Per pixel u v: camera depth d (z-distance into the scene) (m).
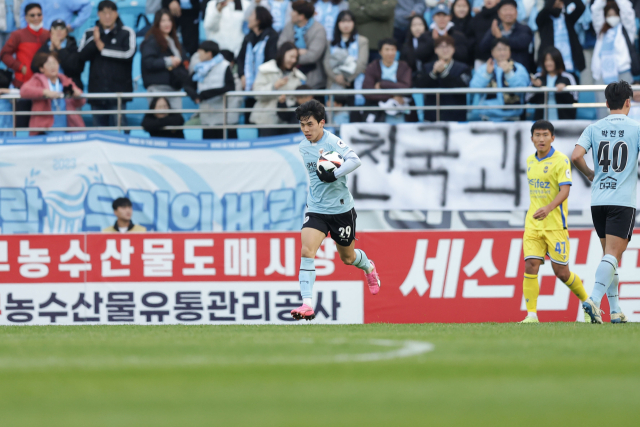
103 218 38.34
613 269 25.25
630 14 40.31
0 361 14.97
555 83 39.22
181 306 33.22
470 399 10.67
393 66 40.16
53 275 33.66
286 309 32.94
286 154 38.06
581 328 23.52
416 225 38.06
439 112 39.12
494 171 37.59
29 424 8.84
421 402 10.44
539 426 8.77
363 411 9.77
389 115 39.41
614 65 40.53
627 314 32.19
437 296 32.72
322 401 10.51
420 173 37.84
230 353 16.09
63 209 38.50
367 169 37.94
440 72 39.34
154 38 40.81
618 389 11.56
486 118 39.25
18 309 33.72
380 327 25.92
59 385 11.98
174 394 11.10
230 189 38.22
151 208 38.28
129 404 10.33
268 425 8.76
